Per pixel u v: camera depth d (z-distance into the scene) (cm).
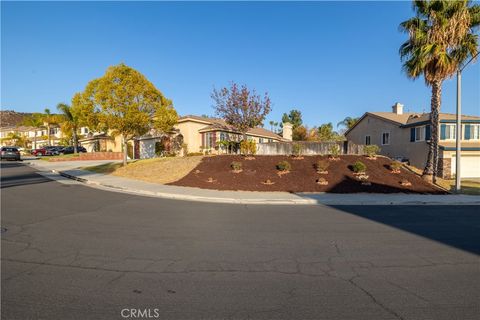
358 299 373
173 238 635
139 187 1464
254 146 2261
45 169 2400
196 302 359
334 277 443
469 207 1130
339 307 352
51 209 923
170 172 1886
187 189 1439
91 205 1009
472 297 383
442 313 342
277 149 2359
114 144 4131
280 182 1600
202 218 848
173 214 895
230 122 2698
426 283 425
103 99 1931
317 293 389
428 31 1579
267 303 359
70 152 4381
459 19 1477
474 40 1528
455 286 416
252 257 526
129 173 1973
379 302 366
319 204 1173
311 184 1570
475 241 645
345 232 711
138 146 3328
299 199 1225
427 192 1492
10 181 1659
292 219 858
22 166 2681
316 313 337
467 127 2534
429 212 1009
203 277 434
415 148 2614
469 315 338
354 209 1055
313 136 5334
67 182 1655
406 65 1745
